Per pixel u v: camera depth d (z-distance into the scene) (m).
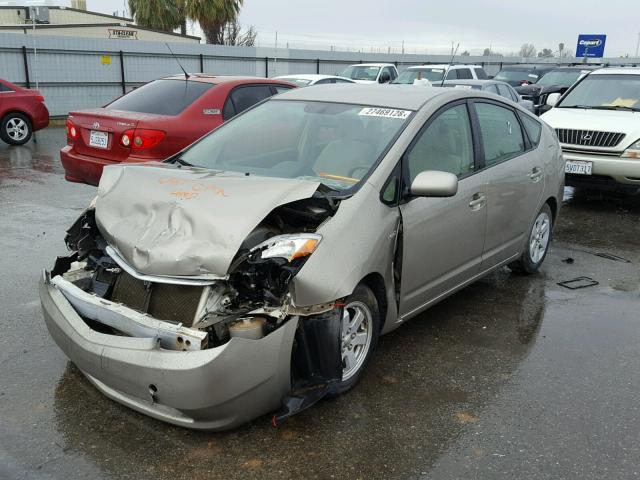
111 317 3.26
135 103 7.69
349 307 3.58
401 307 4.02
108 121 7.06
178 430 3.30
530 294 5.52
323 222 3.42
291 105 4.78
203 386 2.89
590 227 8.04
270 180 3.51
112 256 3.45
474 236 4.65
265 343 3.03
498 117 5.23
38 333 4.36
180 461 3.06
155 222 3.33
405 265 3.93
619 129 8.65
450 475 3.03
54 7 29.05
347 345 3.64
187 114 7.35
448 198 4.26
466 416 3.53
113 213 3.55
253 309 3.17
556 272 6.16
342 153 4.09
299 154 4.25
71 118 7.45
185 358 2.91
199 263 3.08
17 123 13.46
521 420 3.51
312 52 26.77
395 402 3.65
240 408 3.05
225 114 7.69
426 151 4.21
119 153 7.02
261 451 3.16
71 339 3.27
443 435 3.35
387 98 4.58
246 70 24.59
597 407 3.67
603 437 3.37
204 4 29.08
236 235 3.09
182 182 3.54
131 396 3.21
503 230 5.11
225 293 3.17
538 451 3.23
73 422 3.35
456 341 4.52
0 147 13.23
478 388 3.85
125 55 20.75
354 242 3.45
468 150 4.67
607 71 10.54
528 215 5.51
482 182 4.66
